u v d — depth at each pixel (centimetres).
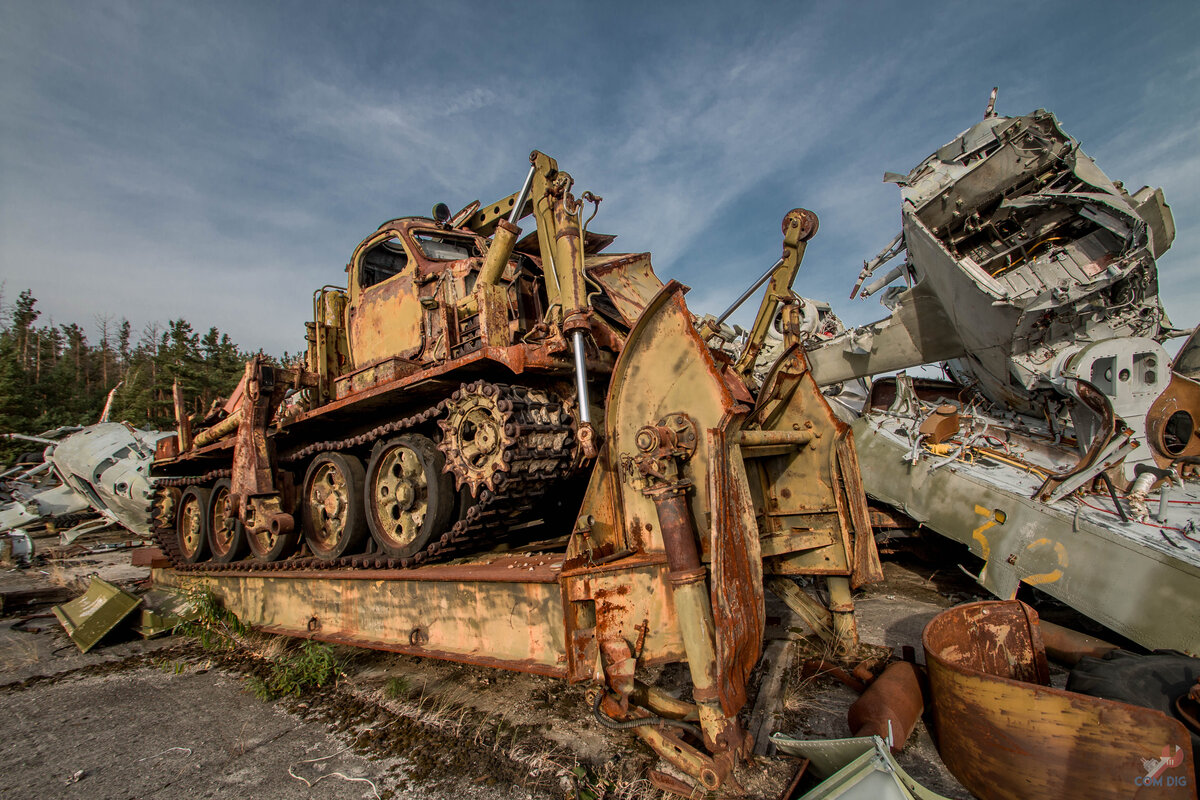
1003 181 586
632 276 579
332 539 570
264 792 323
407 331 548
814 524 474
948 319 676
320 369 626
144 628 650
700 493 304
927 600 626
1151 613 417
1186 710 265
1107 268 509
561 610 322
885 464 675
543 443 414
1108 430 478
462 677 471
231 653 578
